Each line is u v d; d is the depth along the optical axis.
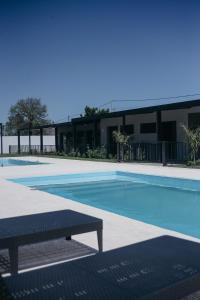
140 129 21.22
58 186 12.71
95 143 24.12
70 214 4.23
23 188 10.02
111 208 9.20
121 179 14.07
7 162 25.47
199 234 6.37
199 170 13.68
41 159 24.19
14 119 68.12
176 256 2.85
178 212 8.62
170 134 19.11
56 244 4.47
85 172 14.20
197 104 14.91
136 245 3.13
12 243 3.35
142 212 8.67
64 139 31.56
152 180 12.66
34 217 4.08
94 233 5.14
